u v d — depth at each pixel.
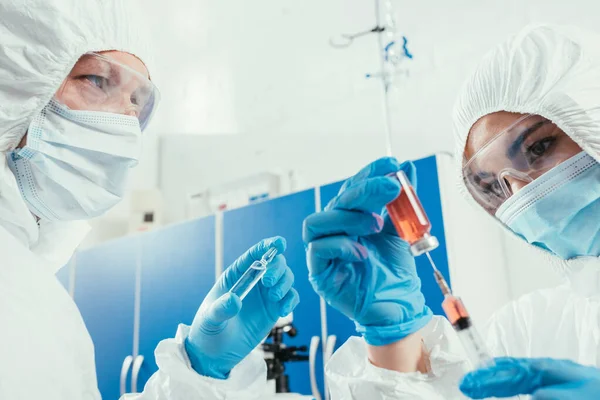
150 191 3.69
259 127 3.60
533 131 0.91
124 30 0.98
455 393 0.83
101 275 3.23
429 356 0.90
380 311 0.86
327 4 2.61
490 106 0.96
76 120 0.90
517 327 1.09
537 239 0.97
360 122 3.01
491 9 2.42
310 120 3.29
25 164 0.88
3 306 0.75
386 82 2.70
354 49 2.88
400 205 0.84
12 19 0.85
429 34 2.63
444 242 1.92
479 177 1.01
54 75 0.86
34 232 0.90
